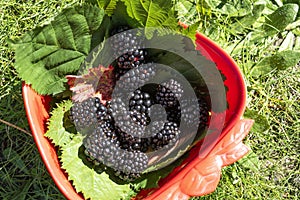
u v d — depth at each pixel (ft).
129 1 1.71
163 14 1.72
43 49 1.71
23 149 2.00
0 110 2.01
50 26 1.69
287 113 2.13
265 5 2.14
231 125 1.70
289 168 2.11
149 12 1.72
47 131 1.72
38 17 2.07
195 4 2.11
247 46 2.13
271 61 2.11
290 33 2.16
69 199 1.68
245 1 2.12
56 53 1.73
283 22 2.12
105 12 1.75
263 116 2.00
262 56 2.15
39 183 1.99
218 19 2.11
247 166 2.05
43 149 1.68
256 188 2.06
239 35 2.14
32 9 2.07
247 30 2.14
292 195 2.09
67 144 1.74
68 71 1.76
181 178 1.67
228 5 2.13
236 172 2.04
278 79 2.13
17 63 1.69
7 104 2.01
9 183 1.99
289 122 2.13
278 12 2.12
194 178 1.66
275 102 2.14
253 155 2.06
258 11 2.12
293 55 2.09
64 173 1.73
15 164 1.99
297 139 2.12
